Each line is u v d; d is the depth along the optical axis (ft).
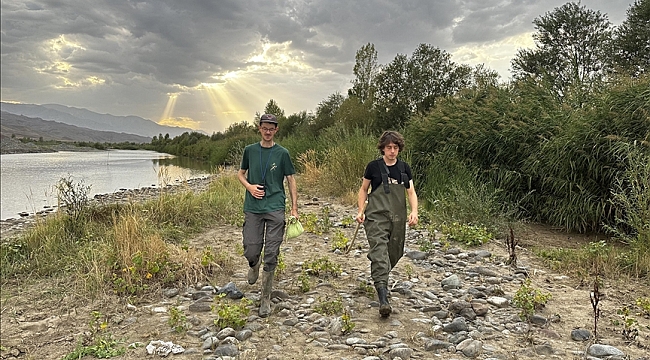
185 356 13.25
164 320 16.19
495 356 12.69
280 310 16.33
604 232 29.81
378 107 98.02
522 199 33.65
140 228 25.04
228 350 13.17
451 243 26.66
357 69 106.83
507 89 43.80
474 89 49.14
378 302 16.83
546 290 18.58
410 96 97.25
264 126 16.52
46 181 84.58
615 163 28.99
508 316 15.65
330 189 46.29
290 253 24.75
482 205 30.99
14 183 80.74
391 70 99.86
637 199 24.12
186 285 19.63
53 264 23.80
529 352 12.96
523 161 36.04
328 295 17.85
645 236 22.50
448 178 39.58
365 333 14.28
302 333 14.52
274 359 12.73
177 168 130.00
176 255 21.49
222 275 20.89
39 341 15.39
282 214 16.69
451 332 14.40
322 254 24.54
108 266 20.59
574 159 31.04
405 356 12.61
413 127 50.01
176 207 33.09
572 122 31.89
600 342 13.66
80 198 33.01
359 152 46.73
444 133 44.42
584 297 17.71
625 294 18.10
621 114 29.32
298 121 156.76
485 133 39.14
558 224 31.83
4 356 14.46
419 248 25.21
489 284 19.36
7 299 19.48
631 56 81.82
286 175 17.22
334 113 117.08
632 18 83.66
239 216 34.45
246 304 16.11
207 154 185.26
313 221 30.89
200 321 15.78
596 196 29.84
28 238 27.94
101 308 17.79
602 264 21.27
